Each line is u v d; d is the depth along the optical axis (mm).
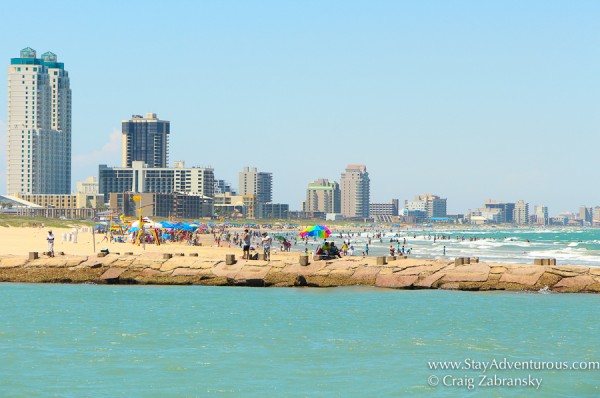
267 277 117125
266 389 52250
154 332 75562
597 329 77750
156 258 123500
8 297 105125
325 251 129250
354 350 66312
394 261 118625
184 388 52469
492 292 109938
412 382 54469
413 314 88938
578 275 108625
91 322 82125
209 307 95125
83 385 53000
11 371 57094
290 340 71375
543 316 86875
